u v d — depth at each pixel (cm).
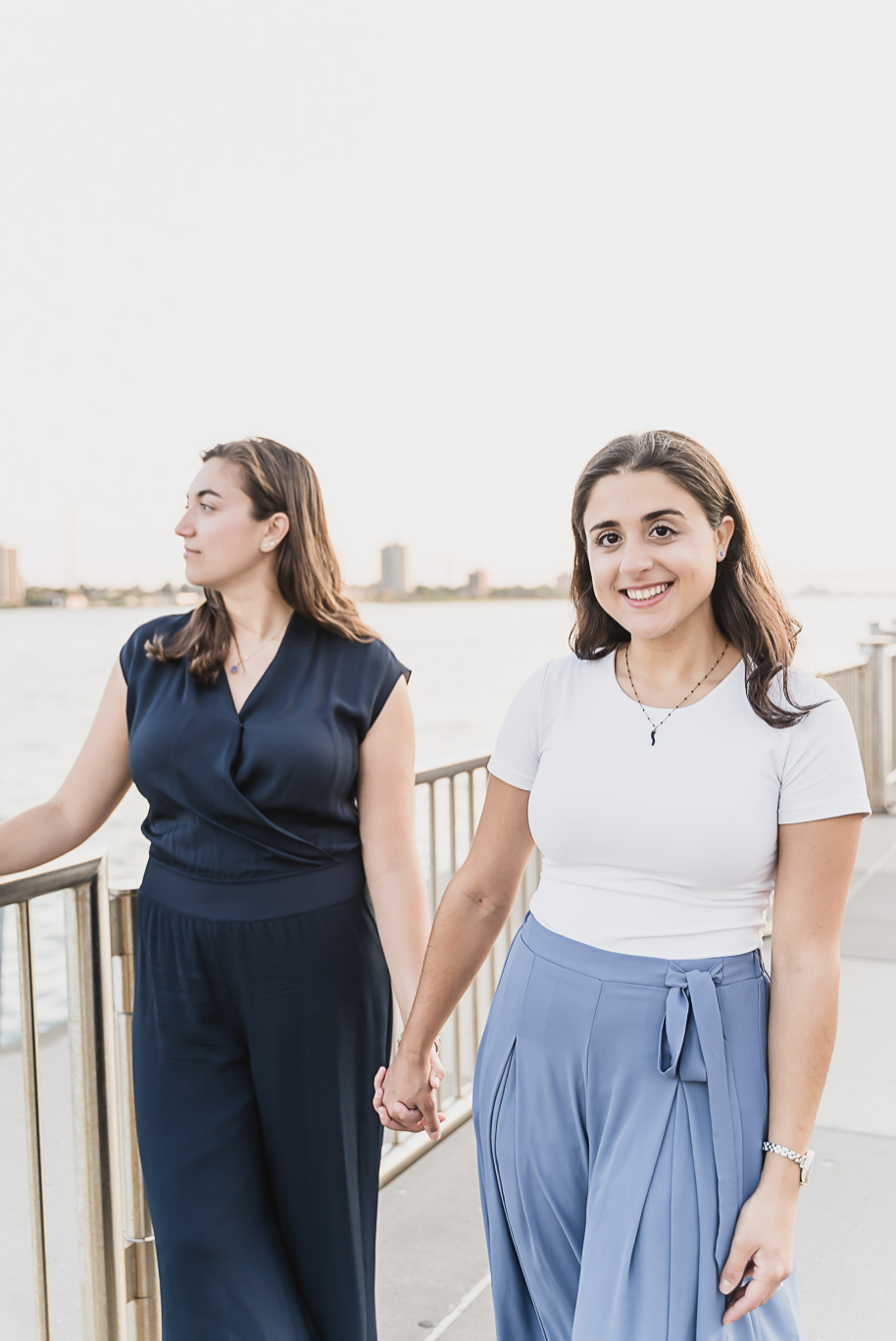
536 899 158
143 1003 184
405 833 195
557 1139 147
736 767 143
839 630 3541
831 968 140
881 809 736
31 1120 177
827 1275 248
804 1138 138
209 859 179
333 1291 187
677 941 143
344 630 194
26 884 169
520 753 162
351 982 185
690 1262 134
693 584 143
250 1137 182
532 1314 160
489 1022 158
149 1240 209
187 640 189
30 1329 242
